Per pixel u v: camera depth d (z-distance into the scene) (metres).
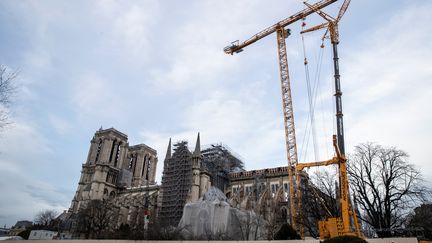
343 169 42.94
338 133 54.91
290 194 98.25
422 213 62.06
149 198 133.12
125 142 178.00
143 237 69.25
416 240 38.78
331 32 82.38
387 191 59.00
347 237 31.77
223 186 140.88
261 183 127.31
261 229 88.88
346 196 41.22
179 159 128.88
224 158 150.38
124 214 126.19
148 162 195.38
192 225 88.56
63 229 125.12
